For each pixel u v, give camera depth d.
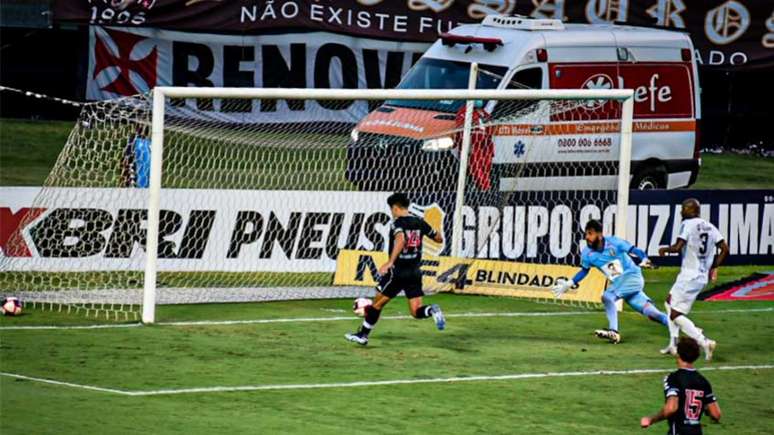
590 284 71.56
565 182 88.75
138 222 70.69
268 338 59.16
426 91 67.06
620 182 71.56
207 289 70.56
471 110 74.31
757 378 55.69
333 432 42.94
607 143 90.56
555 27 92.00
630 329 65.62
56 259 69.31
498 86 88.38
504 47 90.38
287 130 105.56
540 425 45.78
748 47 121.94
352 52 113.88
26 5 115.50
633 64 93.31
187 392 47.84
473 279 73.88
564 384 52.50
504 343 60.56
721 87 128.38
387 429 43.84
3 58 116.06
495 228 75.94
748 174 117.50
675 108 95.44
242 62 111.75
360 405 47.16
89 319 62.19
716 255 59.28
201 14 110.25
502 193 76.56
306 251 73.69
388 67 114.81
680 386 38.59
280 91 63.97
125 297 67.62
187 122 101.81
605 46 92.44
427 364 55.03
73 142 73.56
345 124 109.25
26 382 48.41
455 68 91.56
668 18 119.94
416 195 74.81
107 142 77.44
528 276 73.38
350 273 72.44
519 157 85.06
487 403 48.62
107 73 109.25
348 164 85.56
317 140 96.62
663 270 83.94
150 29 109.56
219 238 71.94
